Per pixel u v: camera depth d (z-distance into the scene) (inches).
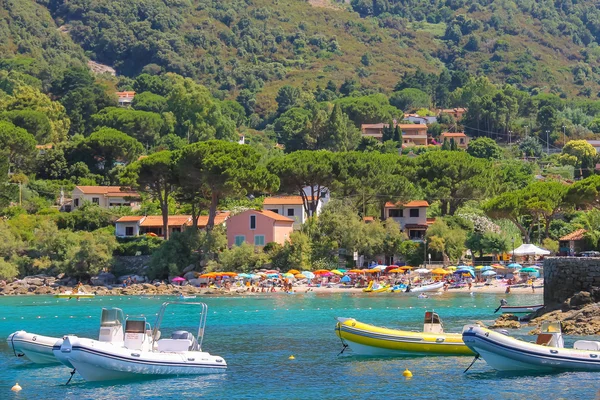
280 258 7504.9
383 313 5137.8
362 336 3570.4
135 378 3152.1
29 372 3346.5
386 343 3558.1
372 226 7775.6
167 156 7677.2
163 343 3277.6
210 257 7445.9
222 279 7209.6
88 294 6614.2
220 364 3294.8
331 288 6998.0
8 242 7687.0
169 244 7450.8
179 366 3203.7
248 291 6860.2
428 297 6215.6
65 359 3046.3
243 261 7411.4
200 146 7421.3
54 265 7568.9
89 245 7495.1
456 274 7096.5
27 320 5012.3
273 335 4237.2
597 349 3316.9
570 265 4451.3
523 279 6953.7
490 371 3248.0
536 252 7076.8
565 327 3993.6
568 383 3034.0
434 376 3176.7
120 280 7450.8
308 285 7140.8
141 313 5359.3
